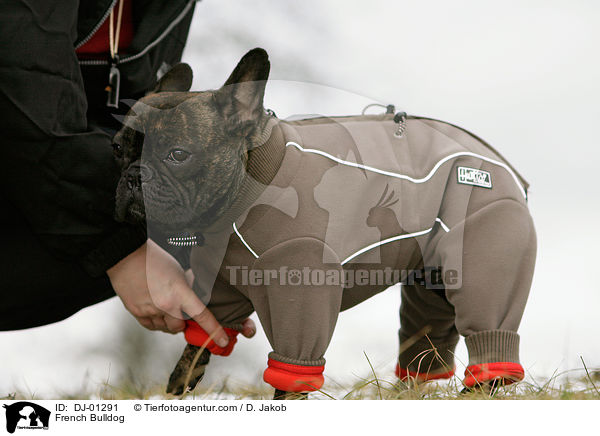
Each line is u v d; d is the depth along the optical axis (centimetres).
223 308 235
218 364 398
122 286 237
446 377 269
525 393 224
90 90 251
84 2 236
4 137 203
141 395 260
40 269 242
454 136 244
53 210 214
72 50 213
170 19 255
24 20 201
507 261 226
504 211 232
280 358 202
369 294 229
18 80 200
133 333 686
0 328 264
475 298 223
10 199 215
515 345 224
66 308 265
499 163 243
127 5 255
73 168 211
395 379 273
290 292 201
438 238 228
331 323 205
